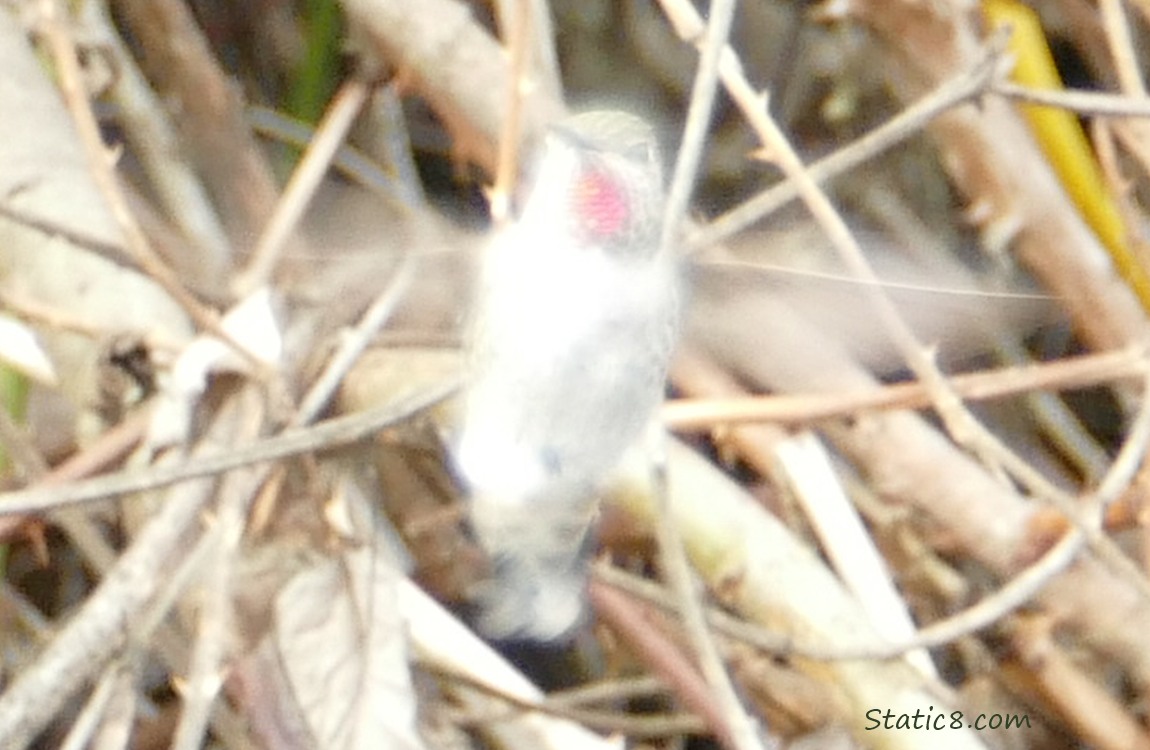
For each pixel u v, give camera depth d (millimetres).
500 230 2105
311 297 2143
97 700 2084
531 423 2100
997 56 2100
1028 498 2193
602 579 2131
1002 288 2191
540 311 2098
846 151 2100
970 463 2152
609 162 2105
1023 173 2160
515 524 2109
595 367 2098
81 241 2105
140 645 2090
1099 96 2100
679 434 2166
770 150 2098
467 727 2137
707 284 2133
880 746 2127
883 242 2223
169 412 2111
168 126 2184
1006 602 2092
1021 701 2166
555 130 2109
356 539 2123
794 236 2158
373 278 2141
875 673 2131
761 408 2125
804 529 2168
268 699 2107
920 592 2164
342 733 2105
